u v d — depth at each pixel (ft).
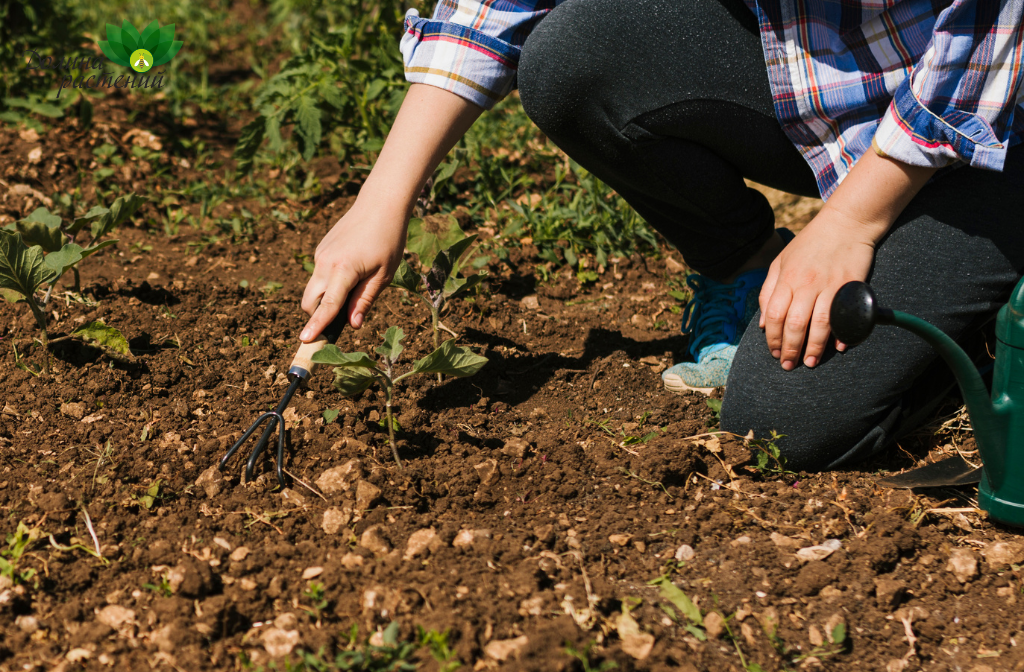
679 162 6.33
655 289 9.05
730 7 6.07
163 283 8.67
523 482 5.87
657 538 5.40
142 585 4.91
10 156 10.39
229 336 7.70
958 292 5.68
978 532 5.51
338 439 6.07
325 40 11.28
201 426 6.36
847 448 6.00
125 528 5.31
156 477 5.73
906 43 5.77
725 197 6.54
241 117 13.16
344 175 10.75
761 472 6.04
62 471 5.74
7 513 5.34
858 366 5.78
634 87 6.01
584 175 10.19
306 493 5.64
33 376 6.79
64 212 9.75
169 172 11.09
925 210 5.71
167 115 12.62
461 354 5.79
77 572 4.94
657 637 4.69
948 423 6.46
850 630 4.85
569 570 5.07
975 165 5.17
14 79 11.79
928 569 5.25
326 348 5.43
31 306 6.70
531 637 4.41
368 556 5.11
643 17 5.95
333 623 4.69
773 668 4.63
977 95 5.16
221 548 5.15
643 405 6.86
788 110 6.04
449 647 4.44
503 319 8.12
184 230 9.98
